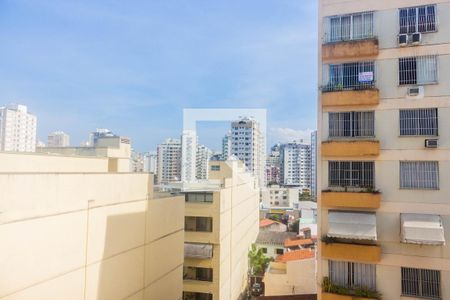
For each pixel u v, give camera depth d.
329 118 18.95
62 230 12.90
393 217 17.52
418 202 17.22
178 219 23.61
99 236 15.00
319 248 18.48
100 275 15.00
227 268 34.50
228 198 35.34
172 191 31.75
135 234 17.86
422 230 16.44
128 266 17.16
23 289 11.27
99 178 15.08
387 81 18.05
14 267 10.98
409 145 17.52
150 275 19.41
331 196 18.12
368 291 17.19
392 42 18.05
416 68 17.66
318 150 19.03
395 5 18.14
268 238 51.22
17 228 11.09
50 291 12.30
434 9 17.55
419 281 16.97
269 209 65.19
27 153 15.20
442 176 16.98
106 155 24.75
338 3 19.09
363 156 18.12
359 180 18.28
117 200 16.36
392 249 17.41
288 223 58.47
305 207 63.09
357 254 17.47
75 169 18.02
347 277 17.97
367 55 18.30
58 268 12.68
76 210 13.63
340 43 18.55
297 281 31.78
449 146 16.95
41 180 12.02
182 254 24.27
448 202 16.81
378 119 18.08
